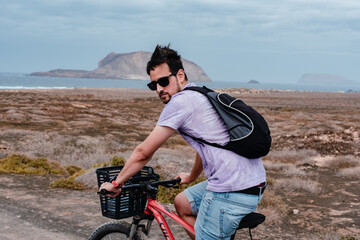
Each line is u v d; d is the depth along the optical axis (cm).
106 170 291
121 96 10475
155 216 293
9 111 3834
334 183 1280
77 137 2377
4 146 1825
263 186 268
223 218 261
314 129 3875
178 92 279
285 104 9619
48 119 3531
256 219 266
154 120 4378
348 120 5244
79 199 799
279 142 2364
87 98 8162
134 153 261
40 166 1173
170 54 279
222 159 258
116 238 313
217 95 267
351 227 777
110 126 3375
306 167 1691
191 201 296
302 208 929
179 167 1086
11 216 645
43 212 683
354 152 2016
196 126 261
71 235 571
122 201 280
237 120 257
